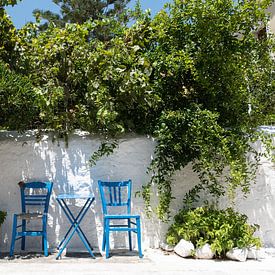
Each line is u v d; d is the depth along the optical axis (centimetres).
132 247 618
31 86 580
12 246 562
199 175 636
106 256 551
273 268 499
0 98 554
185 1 621
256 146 651
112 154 639
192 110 612
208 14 604
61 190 629
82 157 638
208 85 635
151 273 465
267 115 672
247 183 621
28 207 623
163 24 637
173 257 561
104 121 602
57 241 615
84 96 639
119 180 632
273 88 684
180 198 634
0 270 475
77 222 580
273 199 643
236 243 553
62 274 455
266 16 656
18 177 633
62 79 639
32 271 470
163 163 622
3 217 593
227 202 634
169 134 604
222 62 626
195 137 597
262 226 636
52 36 647
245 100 663
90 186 630
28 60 638
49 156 638
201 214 582
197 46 634
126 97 619
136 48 632
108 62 614
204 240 559
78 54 624
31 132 644
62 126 640
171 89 652
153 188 631
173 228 595
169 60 619
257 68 673
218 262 531
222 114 662
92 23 660
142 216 625
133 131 648
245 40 634
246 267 503
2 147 641
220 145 596
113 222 621
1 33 639
